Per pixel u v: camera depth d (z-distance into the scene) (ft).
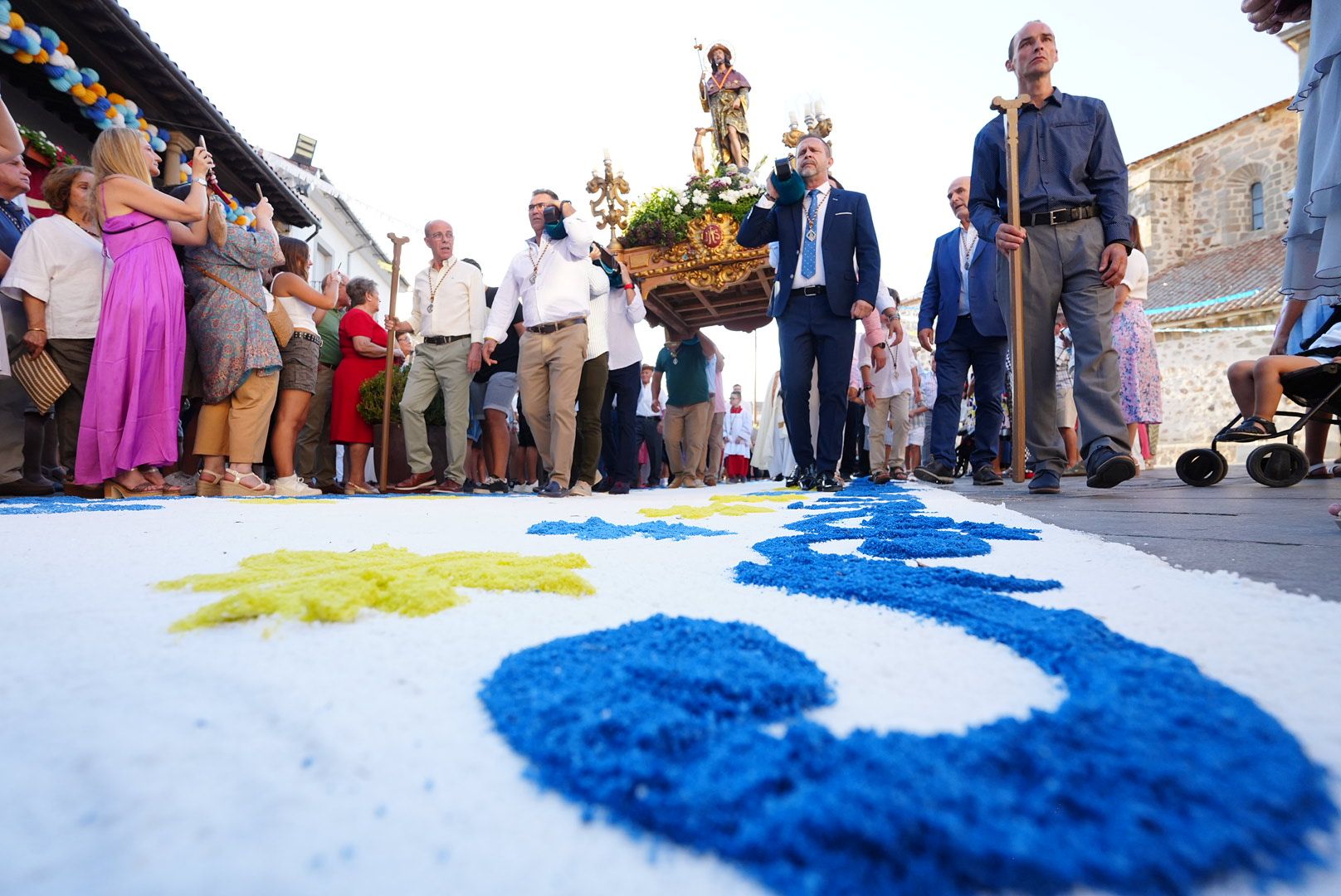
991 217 10.84
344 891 1.20
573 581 3.62
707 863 1.29
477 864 1.28
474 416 21.26
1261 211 63.93
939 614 2.90
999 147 11.07
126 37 22.18
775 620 2.96
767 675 2.03
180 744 1.72
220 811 1.43
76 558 4.72
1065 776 1.41
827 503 10.97
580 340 14.17
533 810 1.46
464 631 2.78
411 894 1.20
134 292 11.73
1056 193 10.25
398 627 2.82
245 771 1.60
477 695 2.03
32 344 12.24
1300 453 10.49
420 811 1.45
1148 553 4.58
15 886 1.19
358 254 73.51
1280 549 4.50
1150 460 24.80
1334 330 12.50
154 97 25.57
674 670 2.04
